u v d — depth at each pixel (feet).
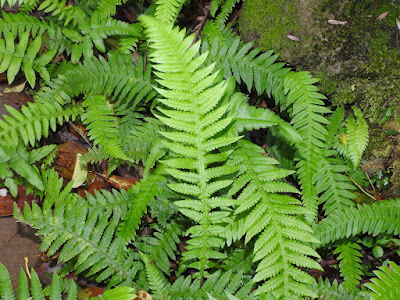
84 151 3.15
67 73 3.05
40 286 2.32
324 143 3.10
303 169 2.99
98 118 3.03
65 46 3.30
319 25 3.09
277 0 3.15
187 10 3.73
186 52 2.54
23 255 2.83
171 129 3.08
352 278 2.89
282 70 3.10
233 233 2.76
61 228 2.61
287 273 2.49
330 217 2.89
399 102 3.14
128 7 3.69
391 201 2.98
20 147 2.86
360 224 2.88
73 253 2.60
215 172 2.57
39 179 2.75
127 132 3.19
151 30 2.56
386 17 3.06
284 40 3.17
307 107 3.00
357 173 3.18
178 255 3.05
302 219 2.92
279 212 2.56
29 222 2.58
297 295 2.48
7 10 3.55
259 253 2.49
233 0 3.43
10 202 2.92
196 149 2.57
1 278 2.26
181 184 2.56
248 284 2.60
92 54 3.14
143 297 2.61
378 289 2.54
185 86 2.54
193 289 2.63
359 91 3.18
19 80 3.31
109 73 3.10
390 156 3.21
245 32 3.30
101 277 2.62
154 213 2.87
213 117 2.56
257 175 2.66
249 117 2.73
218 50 3.16
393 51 3.08
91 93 3.10
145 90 3.13
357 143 3.09
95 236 2.65
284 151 3.19
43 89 3.09
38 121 2.95
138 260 2.83
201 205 2.57
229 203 2.58
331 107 3.32
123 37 3.34
